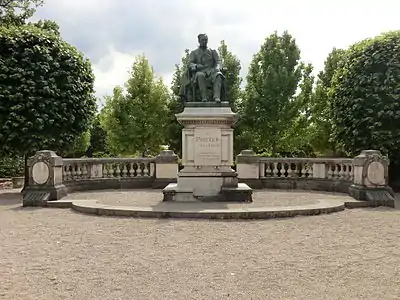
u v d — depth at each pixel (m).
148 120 38.31
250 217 11.71
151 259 7.63
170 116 39.09
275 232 9.95
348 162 18.81
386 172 15.27
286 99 35.28
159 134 38.53
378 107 21.16
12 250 8.34
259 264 7.32
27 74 20.05
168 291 5.95
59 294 5.83
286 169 21.73
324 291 5.96
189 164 15.33
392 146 21.16
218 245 8.66
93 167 20.67
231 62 38.16
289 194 17.80
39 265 7.29
